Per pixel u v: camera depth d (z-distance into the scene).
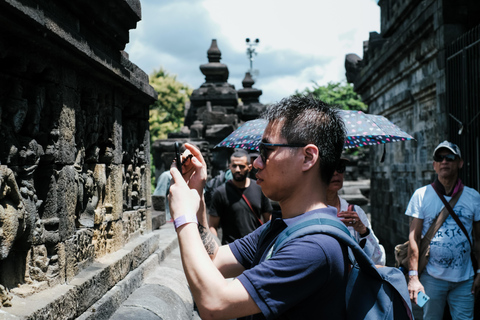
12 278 2.03
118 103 3.26
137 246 3.39
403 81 9.07
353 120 3.03
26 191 2.00
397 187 9.83
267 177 1.41
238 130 3.56
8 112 1.96
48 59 2.15
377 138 3.20
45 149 2.19
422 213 3.70
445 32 6.09
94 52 2.50
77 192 2.54
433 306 3.66
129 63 3.41
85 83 2.66
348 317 1.25
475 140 5.29
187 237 1.30
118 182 3.22
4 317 1.73
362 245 2.68
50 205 2.21
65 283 2.28
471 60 5.37
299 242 1.25
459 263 3.54
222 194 4.34
